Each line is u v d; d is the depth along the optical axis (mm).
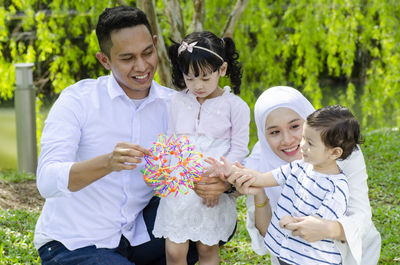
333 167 2447
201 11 6160
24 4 9523
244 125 2895
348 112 2363
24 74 6633
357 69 14469
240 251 4180
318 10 9172
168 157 2793
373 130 8641
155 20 5699
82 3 9523
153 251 2947
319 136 2326
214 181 2695
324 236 2330
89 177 2389
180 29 6145
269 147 2832
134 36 2604
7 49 11844
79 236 2689
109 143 2791
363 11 9602
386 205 5266
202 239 2795
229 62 3027
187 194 2801
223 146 2891
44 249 2723
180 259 2857
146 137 2900
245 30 9883
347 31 9156
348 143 2334
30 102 6680
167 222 2816
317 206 2406
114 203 2756
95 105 2773
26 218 4793
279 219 2535
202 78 2797
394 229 4527
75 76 12781
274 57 10227
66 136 2631
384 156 6797
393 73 9242
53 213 2732
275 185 2592
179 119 2920
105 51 2697
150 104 2930
